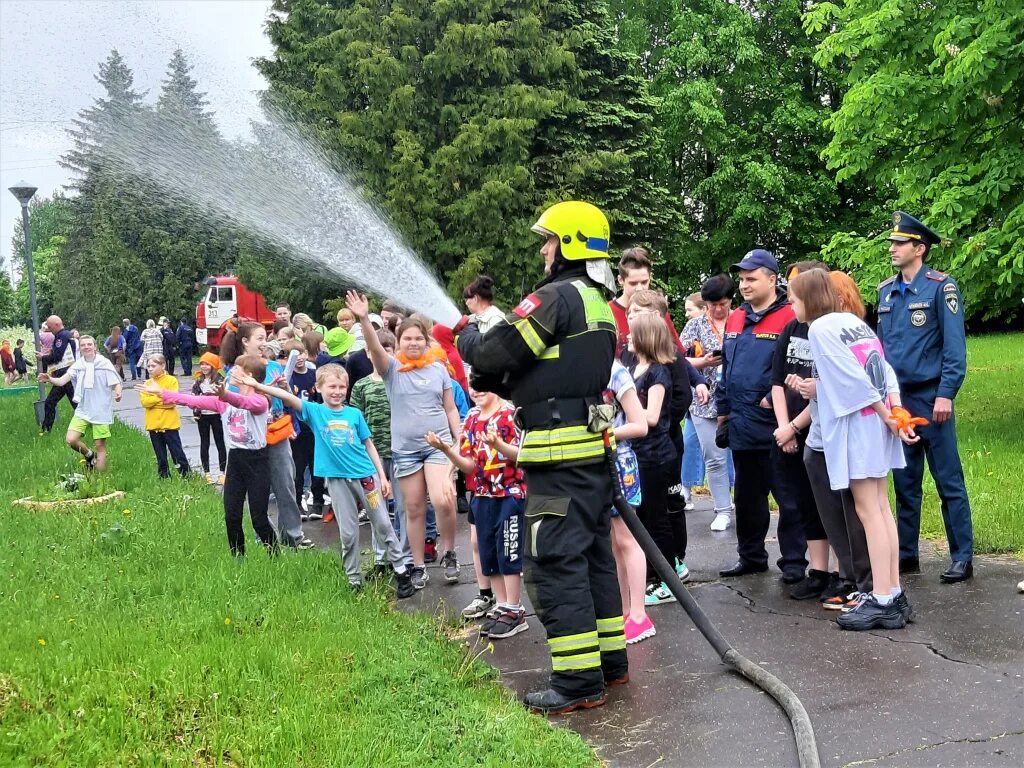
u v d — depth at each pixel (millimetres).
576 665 4348
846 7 12625
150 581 6191
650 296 6336
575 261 4523
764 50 32594
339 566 6781
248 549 7016
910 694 4234
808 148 31094
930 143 12477
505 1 27562
